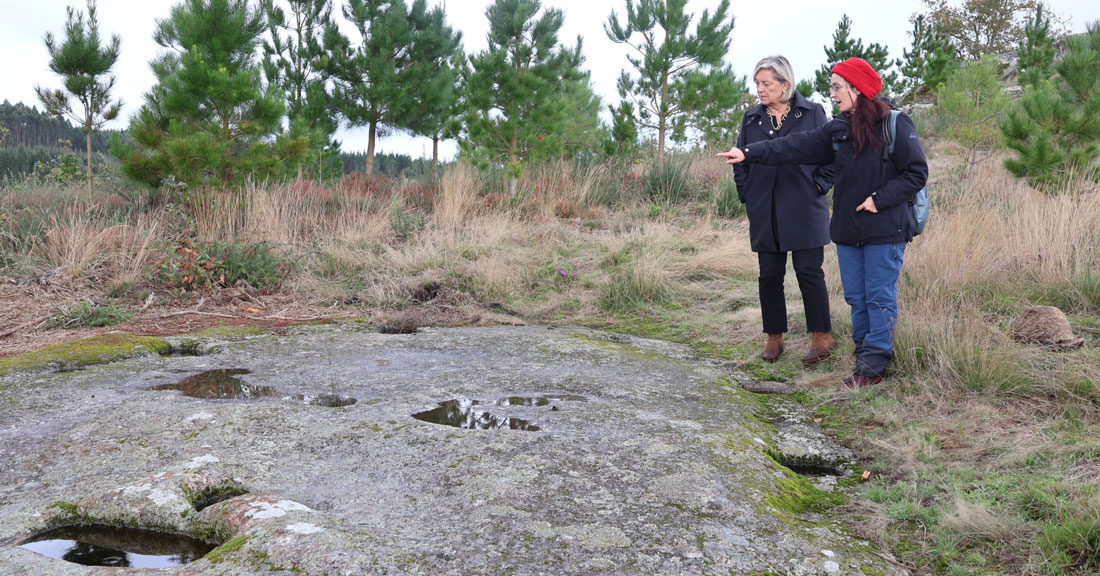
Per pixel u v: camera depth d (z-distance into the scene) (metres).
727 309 5.84
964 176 10.15
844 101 3.50
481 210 9.83
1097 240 5.30
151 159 8.46
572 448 2.71
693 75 16.64
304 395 3.58
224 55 9.45
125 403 3.29
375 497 2.29
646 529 2.08
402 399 3.42
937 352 3.61
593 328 5.63
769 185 4.05
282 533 1.98
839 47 20.55
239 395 3.55
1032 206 6.02
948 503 2.32
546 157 13.80
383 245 7.79
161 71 10.08
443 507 2.21
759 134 4.16
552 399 3.51
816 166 3.97
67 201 8.23
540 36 13.88
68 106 12.01
